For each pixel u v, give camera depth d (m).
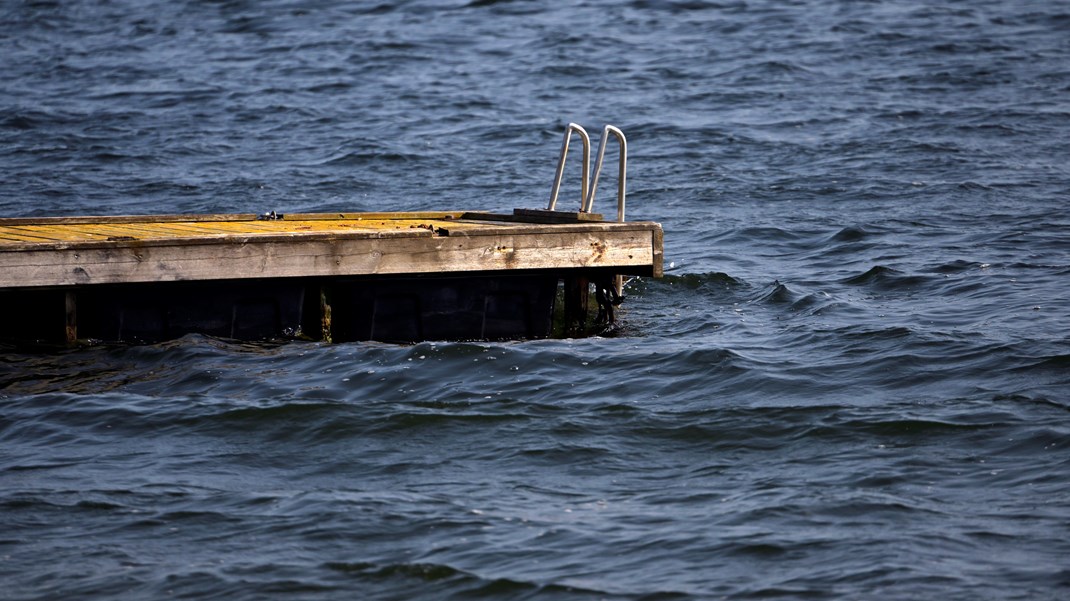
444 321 32.56
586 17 103.38
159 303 30.45
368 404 25.55
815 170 58.06
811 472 21.81
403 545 19.22
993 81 79.06
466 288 32.69
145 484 21.78
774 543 18.95
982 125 67.00
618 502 20.80
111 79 84.31
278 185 56.66
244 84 82.19
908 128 66.75
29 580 18.31
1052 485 20.81
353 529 19.81
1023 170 56.47
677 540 19.17
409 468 22.45
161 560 18.91
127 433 24.38
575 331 33.97
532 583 17.92
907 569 17.97
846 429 23.72
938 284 36.59
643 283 38.00
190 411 25.34
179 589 18.02
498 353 29.03
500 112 73.69
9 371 28.28
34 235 31.53
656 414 24.91
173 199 53.62
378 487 21.59
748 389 26.47
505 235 31.77
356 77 84.12
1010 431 23.30
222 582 18.17
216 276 29.53
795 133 66.62
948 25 96.81
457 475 22.11
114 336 30.27
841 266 40.22
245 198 54.00
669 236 46.00
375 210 51.38
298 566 18.62
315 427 24.44
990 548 18.62
